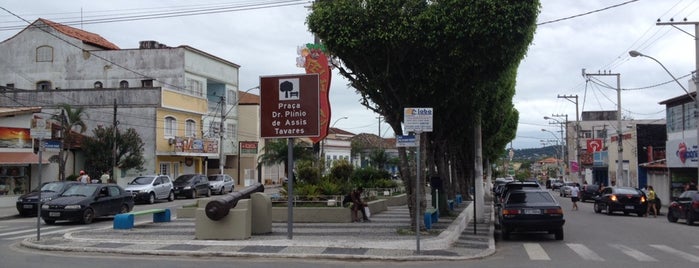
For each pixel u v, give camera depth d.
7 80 52.53
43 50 52.25
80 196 22.62
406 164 16.77
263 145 61.69
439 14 14.20
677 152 38.31
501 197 19.33
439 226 18.89
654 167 43.84
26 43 52.53
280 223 20.73
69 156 39.62
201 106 50.91
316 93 15.10
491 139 33.44
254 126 59.94
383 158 72.31
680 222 25.59
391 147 86.06
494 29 14.04
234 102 58.69
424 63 15.24
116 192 24.47
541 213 17.03
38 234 15.45
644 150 49.28
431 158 22.12
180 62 50.31
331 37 15.02
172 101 45.81
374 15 14.64
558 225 17.00
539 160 163.12
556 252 14.57
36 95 44.94
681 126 38.34
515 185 19.67
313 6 15.83
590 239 17.80
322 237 15.71
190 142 46.97
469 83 16.34
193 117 49.66
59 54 52.00
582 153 78.19
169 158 46.22
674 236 18.83
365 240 14.84
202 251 13.43
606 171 63.06
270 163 57.25
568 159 88.50
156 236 16.25
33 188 32.94
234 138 58.53
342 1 14.94
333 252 13.27
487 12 13.98
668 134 40.66
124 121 44.16
